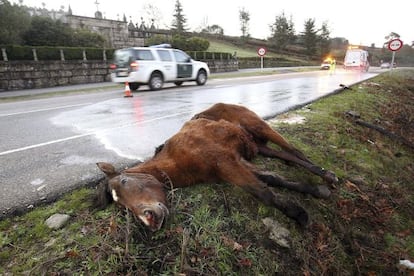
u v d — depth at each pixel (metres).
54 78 18.03
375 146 5.20
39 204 2.83
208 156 2.63
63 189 3.11
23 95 13.23
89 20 30.38
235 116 3.57
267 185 2.82
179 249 2.19
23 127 6.19
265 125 3.54
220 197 2.76
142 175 2.35
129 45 34.91
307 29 56.62
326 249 2.74
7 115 7.77
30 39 22.09
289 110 6.80
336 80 15.54
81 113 7.66
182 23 52.09
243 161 2.96
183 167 2.62
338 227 3.07
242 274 2.20
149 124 6.08
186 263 2.08
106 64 20.66
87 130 5.71
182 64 14.50
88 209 2.62
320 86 12.31
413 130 7.31
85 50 19.64
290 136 4.63
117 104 9.08
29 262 2.07
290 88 11.99
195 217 2.48
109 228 2.28
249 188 2.56
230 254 2.26
